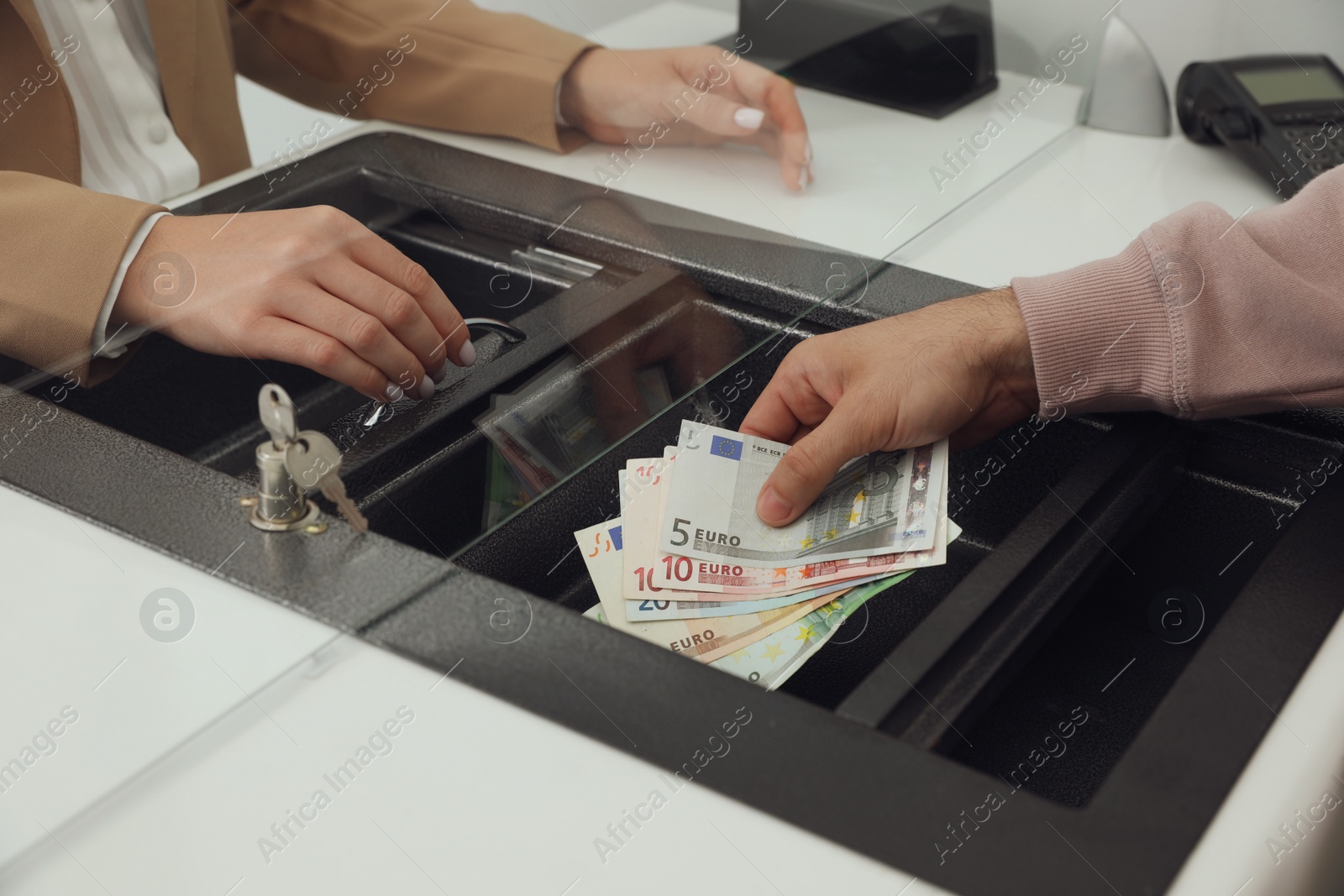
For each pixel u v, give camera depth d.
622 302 0.95
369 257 0.89
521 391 0.85
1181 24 1.56
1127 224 1.24
